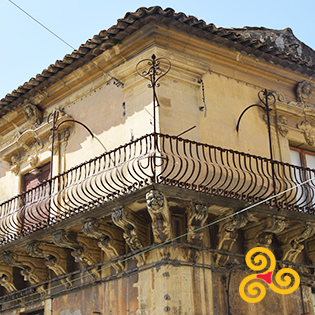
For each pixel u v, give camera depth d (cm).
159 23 1341
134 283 1252
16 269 1548
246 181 1370
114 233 1295
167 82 1343
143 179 1164
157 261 1209
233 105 1445
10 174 1730
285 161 1486
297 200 1375
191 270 1218
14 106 1703
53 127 1438
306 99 1599
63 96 1603
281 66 1547
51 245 1404
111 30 1357
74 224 1295
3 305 1592
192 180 1283
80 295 1376
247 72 1512
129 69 1382
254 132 1458
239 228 1296
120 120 1403
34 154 1644
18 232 1463
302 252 1445
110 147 1409
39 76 1551
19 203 1653
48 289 1462
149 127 1313
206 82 1413
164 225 1171
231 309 1259
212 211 1252
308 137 1557
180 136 1312
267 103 1432
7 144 1773
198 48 1417
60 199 1481
